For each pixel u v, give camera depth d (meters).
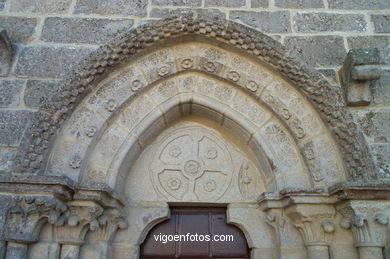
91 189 3.01
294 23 3.73
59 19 3.65
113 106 3.42
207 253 3.66
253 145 3.61
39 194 2.82
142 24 3.66
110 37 3.59
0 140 3.14
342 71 3.44
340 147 3.22
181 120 3.95
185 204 3.73
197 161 3.82
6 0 3.72
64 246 2.98
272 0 3.82
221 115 3.64
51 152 3.15
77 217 3.00
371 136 3.28
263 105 3.59
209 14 3.62
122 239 3.45
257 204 3.66
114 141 3.40
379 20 3.76
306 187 3.19
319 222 3.14
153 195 3.66
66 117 3.24
